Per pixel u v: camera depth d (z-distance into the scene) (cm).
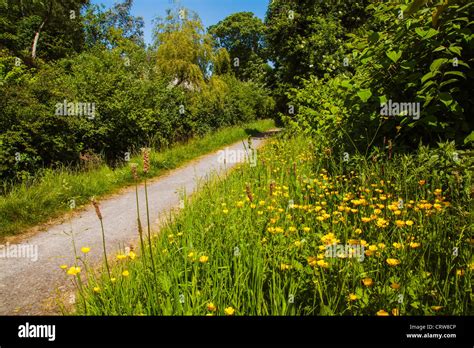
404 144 412
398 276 217
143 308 220
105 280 253
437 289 201
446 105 347
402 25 381
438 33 360
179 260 275
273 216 325
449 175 307
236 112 2583
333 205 343
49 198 634
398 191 325
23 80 880
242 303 215
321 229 304
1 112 749
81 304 237
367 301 192
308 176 459
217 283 223
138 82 1270
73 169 891
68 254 425
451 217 264
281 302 209
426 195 313
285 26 1673
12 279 358
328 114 579
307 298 214
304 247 260
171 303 215
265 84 2006
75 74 1130
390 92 412
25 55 2064
